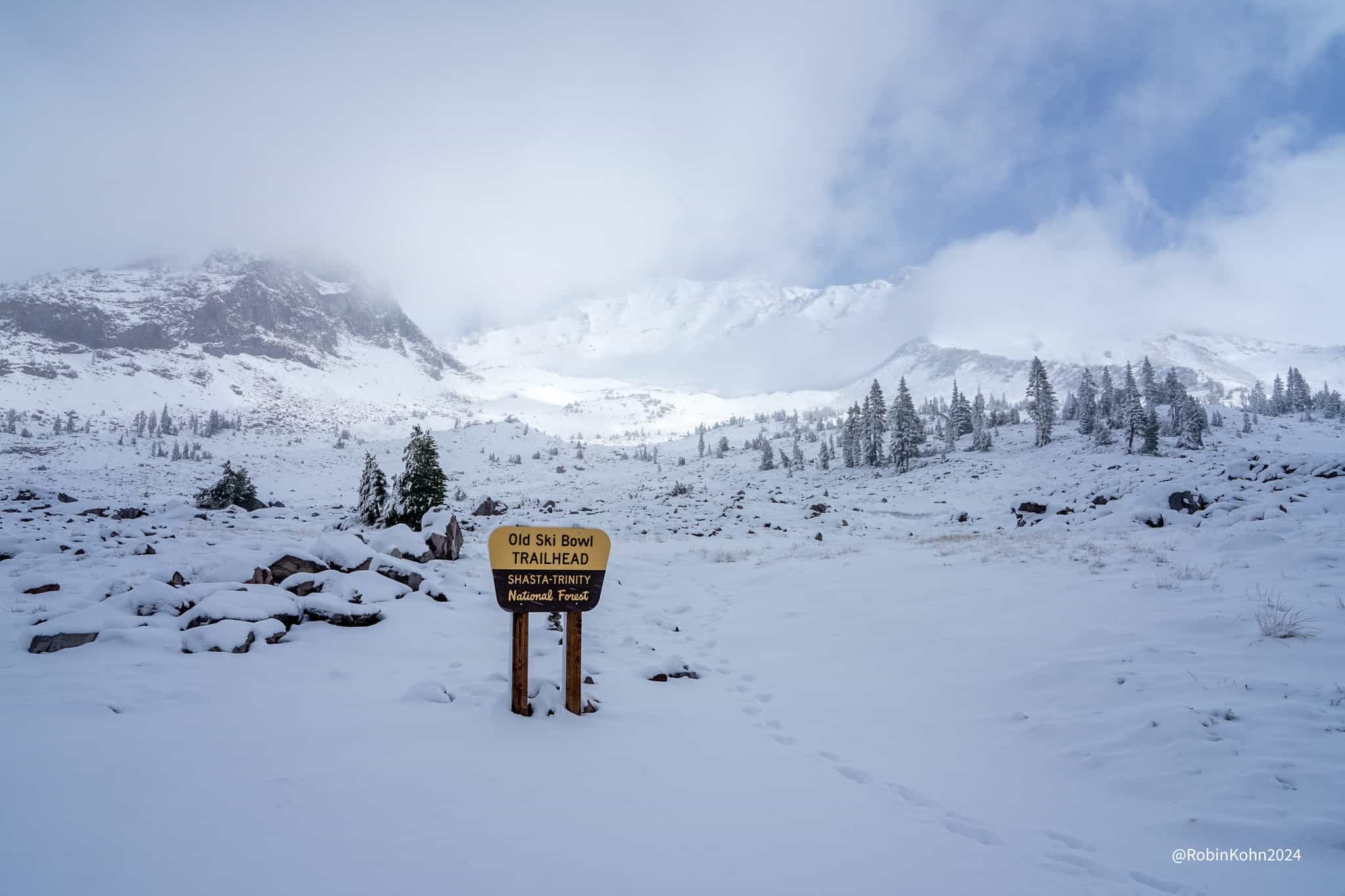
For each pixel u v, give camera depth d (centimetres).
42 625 803
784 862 412
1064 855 439
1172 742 589
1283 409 17012
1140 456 8294
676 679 931
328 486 16150
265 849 371
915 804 527
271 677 749
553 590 695
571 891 358
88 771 457
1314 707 611
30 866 332
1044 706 723
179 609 934
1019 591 1194
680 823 459
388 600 1124
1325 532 1291
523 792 489
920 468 9869
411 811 437
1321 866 409
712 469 14712
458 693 741
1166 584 1071
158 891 321
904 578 1492
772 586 1627
